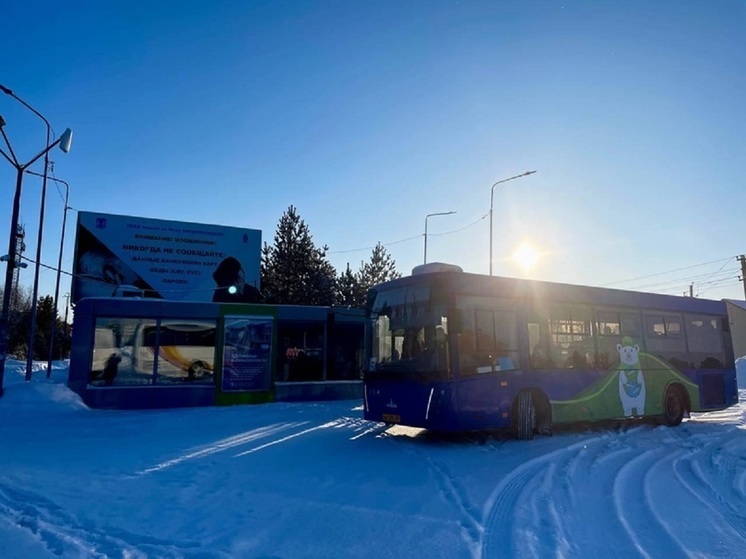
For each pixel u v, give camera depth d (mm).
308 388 19953
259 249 32250
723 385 16781
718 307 17344
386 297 12312
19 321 54156
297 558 5336
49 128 22625
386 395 11789
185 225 30547
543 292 12969
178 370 17969
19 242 28641
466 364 11227
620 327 14469
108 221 28859
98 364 17047
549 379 12625
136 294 23562
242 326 18984
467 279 11656
